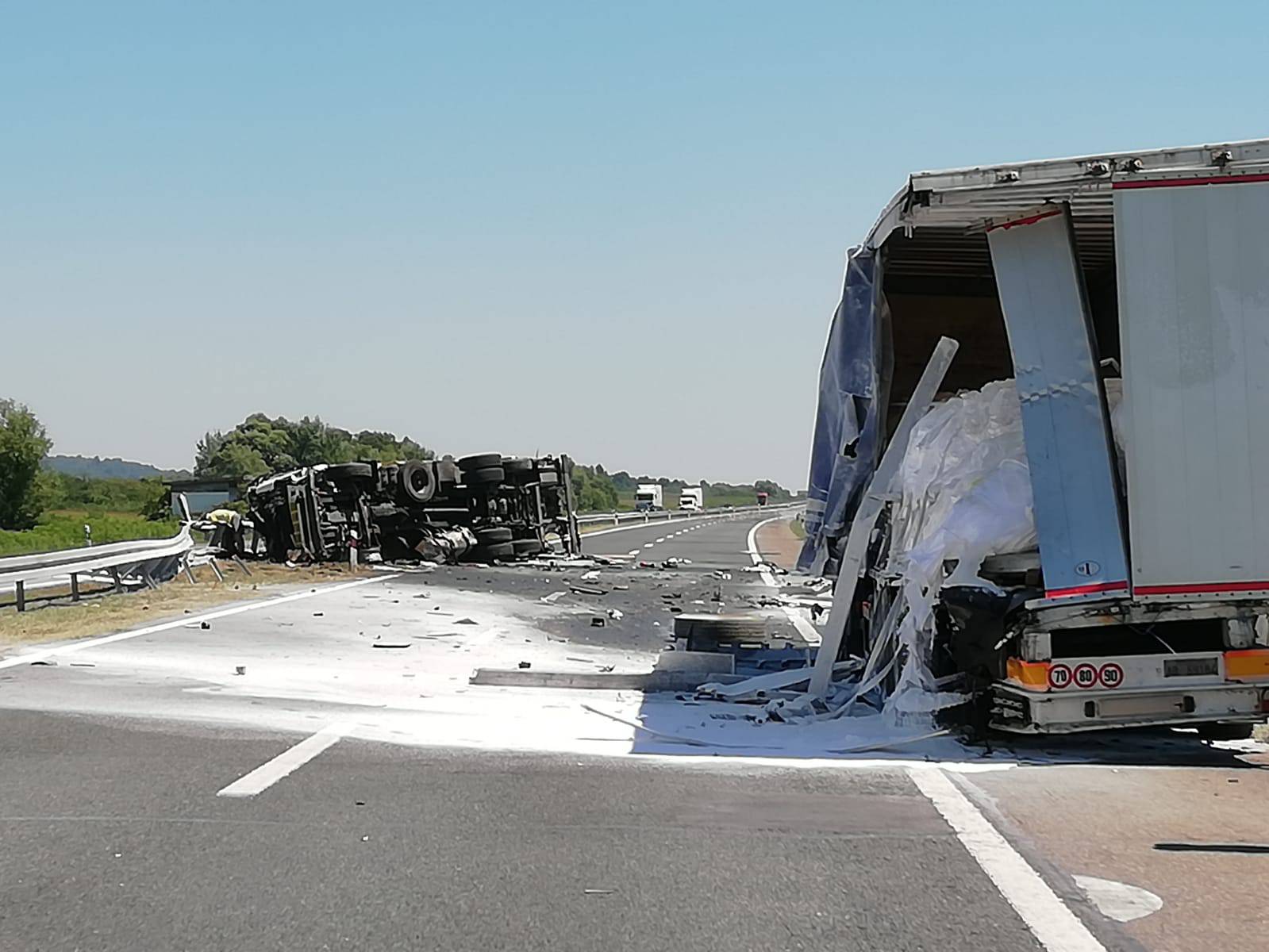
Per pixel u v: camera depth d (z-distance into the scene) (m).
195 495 49.38
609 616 18.30
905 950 4.81
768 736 8.91
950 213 8.33
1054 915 5.20
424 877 5.66
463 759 8.06
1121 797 7.20
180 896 5.37
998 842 6.26
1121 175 7.86
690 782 7.51
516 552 32.12
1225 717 7.95
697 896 5.41
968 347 12.56
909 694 8.93
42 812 6.68
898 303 12.43
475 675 11.40
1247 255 7.84
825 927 5.05
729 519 92.19
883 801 7.08
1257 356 7.84
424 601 20.36
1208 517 7.82
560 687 11.14
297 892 5.43
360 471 31.02
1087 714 7.97
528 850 6.08
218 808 6.79
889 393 11.34
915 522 9.32
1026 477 8.60
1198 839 6.33
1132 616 7.93
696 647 13.10
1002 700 8.32
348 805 6.86
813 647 13.50
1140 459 7.83
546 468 34.19
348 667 12.34
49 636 14.33
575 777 7.59
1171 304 7.84
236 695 10.42
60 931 4.95
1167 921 5.12
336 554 30.48
